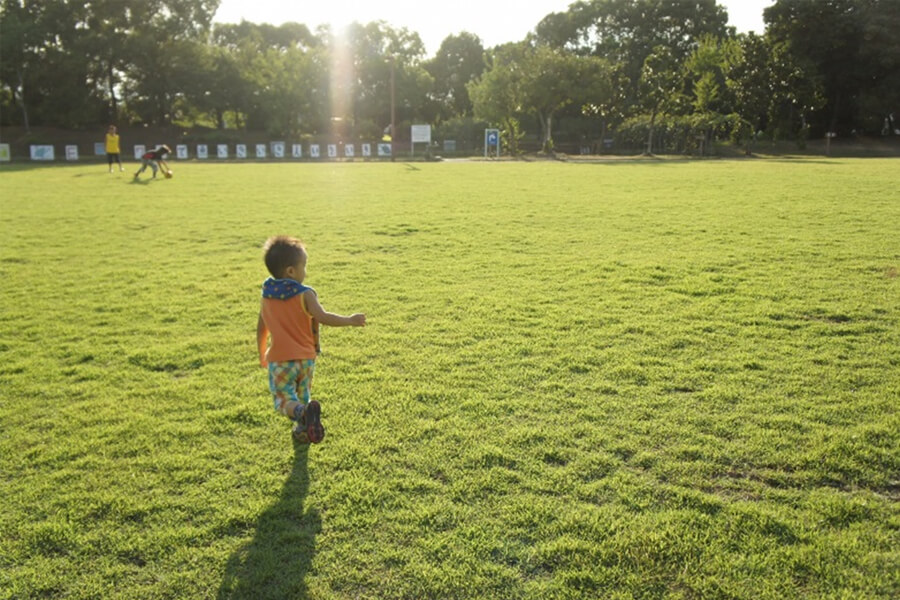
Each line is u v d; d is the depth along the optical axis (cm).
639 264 855
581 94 4609
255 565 291
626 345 552
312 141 5803
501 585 276
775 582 272
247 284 795
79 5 5053
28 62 4916
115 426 420
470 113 6806
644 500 331
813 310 640
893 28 4884
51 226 1234
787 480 348
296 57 5644
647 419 418
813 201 1447
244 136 5775
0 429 420
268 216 1339
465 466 366
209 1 5509
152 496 343
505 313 650
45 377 507
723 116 4731
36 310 693
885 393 447
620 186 1906
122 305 707
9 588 279
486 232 1116
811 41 5253
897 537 299
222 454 384
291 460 376
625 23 6575
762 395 448
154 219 1312
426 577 280
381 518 321
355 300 706
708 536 302
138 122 5900
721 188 1786
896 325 591
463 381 482
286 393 369
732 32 6612
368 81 5950
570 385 470
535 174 2528
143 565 293
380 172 2795
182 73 5350
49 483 356
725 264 849
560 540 300
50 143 5281
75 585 281
